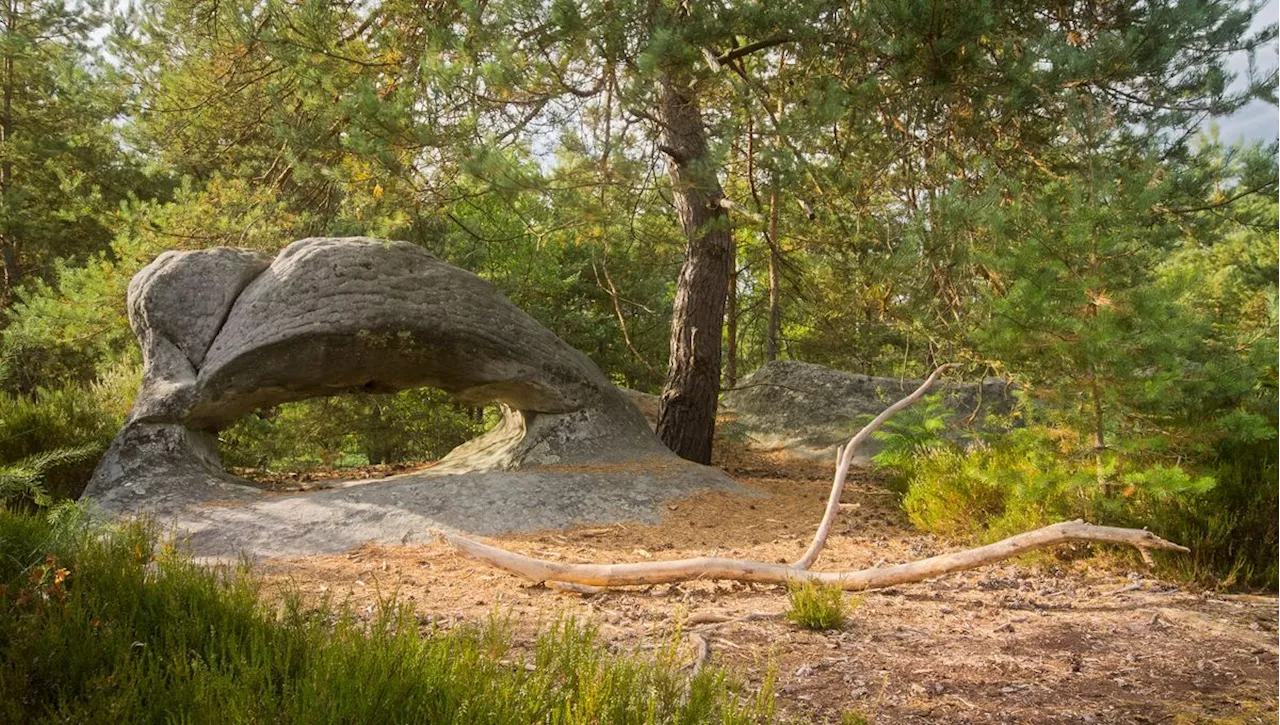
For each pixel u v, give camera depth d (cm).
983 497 843
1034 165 953
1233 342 728
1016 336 705
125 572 397
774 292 2025
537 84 867
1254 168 891
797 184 870
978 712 393
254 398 995
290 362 972
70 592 368
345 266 1004
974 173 938
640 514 924
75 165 2103
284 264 1012
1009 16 923
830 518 734
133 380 1114
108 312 1300
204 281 1027
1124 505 713
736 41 1012
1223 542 666
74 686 311
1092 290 685
